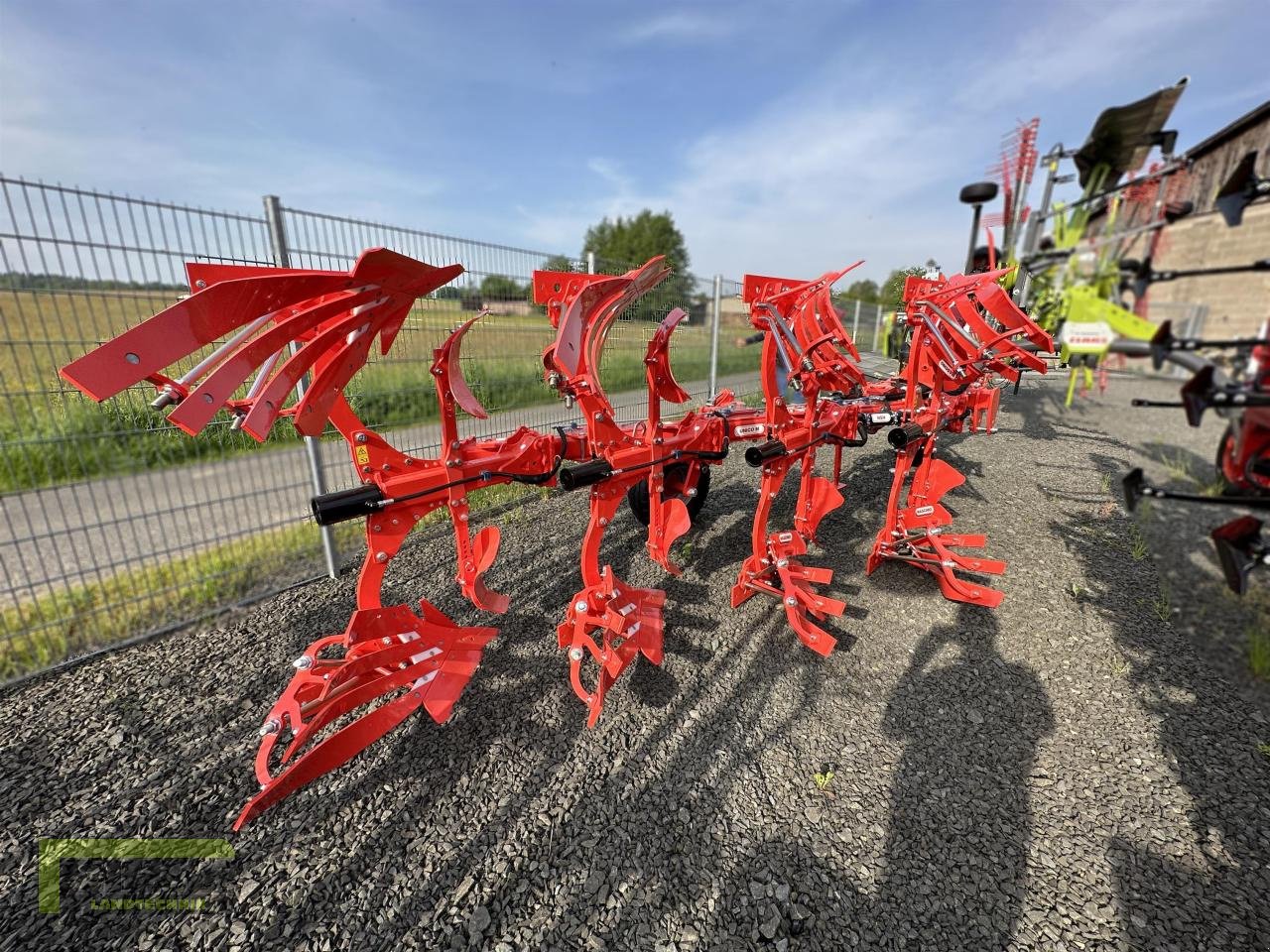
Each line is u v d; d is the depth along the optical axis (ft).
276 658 9.48
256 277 4.84
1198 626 4.61
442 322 14.56
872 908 5.62
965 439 22.82
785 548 10.43
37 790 6.92
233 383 4.86
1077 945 5.28
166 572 12.01
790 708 8.37
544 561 13.01
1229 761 7.38
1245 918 5.50
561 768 7.29
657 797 6.86
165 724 8.04
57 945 5.32
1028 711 8.34
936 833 6.40
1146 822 6.54
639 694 8.64
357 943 5.34
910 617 10.78
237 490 18.33
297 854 6.19
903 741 7.77
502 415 17.94
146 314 9.73
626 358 20.81
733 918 5.54
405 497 7.11
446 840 6.34
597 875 5.95
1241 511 4.03
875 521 15.56
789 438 9.72
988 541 13.94
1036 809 6.72
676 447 9.44
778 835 6.38
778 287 9.56
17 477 10.30
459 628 8.03
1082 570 12.50
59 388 9.32
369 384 13.29
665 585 11.85
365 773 7.24
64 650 9.51
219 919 5.55
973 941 5.33
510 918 5.55
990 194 9.21
